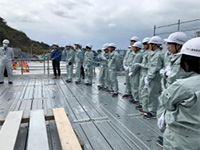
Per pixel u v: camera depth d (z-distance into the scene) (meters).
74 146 1.96
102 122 3.40
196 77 1.26
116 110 4.12
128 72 5.06
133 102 4.69
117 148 2.49
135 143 2.63
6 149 1.88
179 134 1.31
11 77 7.17
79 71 7.38
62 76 9.15
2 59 6.96
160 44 3.48
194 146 1.26
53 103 4.59
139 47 4.52
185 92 1.23
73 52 7.55
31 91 5.91
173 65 2.23
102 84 6.43
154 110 3.60
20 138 2.63
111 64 5.43
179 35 2.33
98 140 2.70
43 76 8.95
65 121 2.68
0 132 2.29
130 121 3.47
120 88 6.70
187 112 1.25
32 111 3.13
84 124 3.29
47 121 3.30
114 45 5.43
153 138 2.79
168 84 2.25
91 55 6.90
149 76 3.47
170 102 1.33
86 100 4.94
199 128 1.27
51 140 2.60
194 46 1.27
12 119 2.76
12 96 5.23
